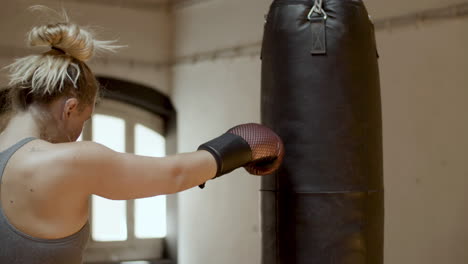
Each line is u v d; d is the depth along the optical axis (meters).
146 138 6.88
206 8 6.41
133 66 6.74
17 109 1.41
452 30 4.18
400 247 4.46
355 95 1.99
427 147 4.32
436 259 4.23
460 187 4.11
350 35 2.00
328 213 1.93
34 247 1.30
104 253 6.53
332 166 1.95
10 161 1.34
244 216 5.75
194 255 6.40
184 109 6.72
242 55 5.93
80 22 6.43
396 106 4.53
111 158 1.39
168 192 1.49
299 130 1.99
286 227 1.98
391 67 4.57
